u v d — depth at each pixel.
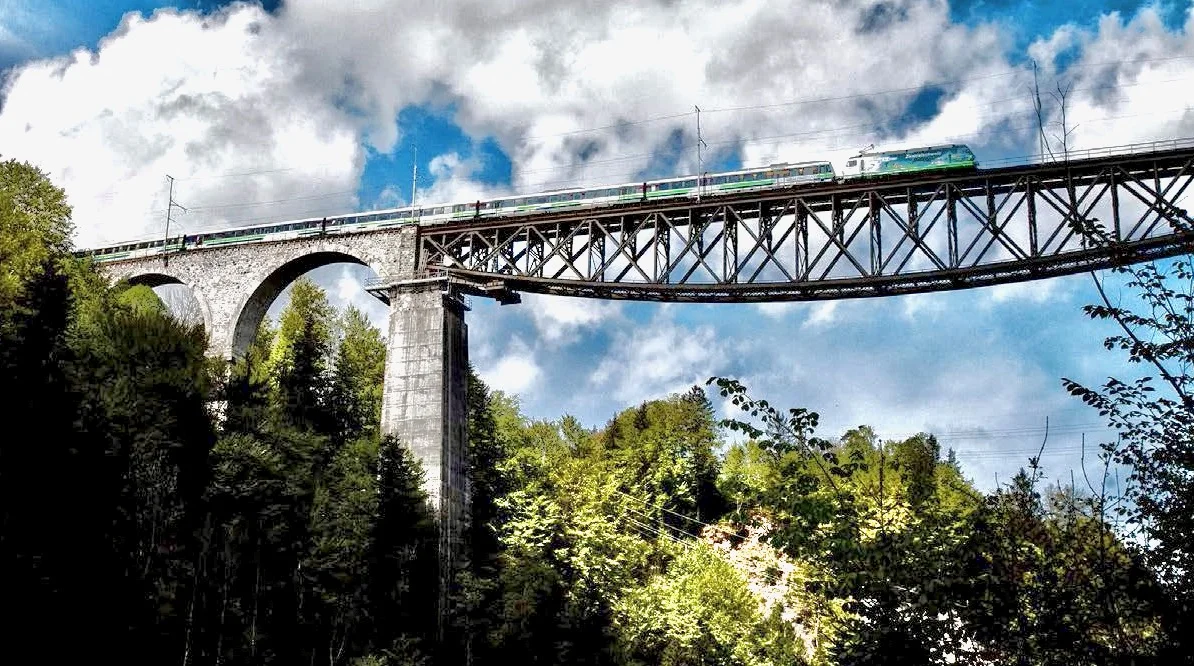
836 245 45.47
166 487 35.06
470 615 45.16
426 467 48.00
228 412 43.81
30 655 26.97
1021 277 43.28
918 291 45.09
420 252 52.88
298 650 36.97
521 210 52.56
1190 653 10.98
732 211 47.50
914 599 12.39
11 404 30.48
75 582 28.95
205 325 54.78
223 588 34.69
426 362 49.97
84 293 47.56
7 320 34.78
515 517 53.84
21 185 49.31
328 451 49.50
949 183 44.41
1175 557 11.51
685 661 49.22
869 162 46.16
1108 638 11.91
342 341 70.50
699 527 83.31
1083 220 13.15
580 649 46.84
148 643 30.41
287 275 55.59
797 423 14.31
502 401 82.12
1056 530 12.26
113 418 34.56
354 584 40.56
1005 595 11.95
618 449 90.19
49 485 30.09
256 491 38.06
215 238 57.38
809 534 13.66
